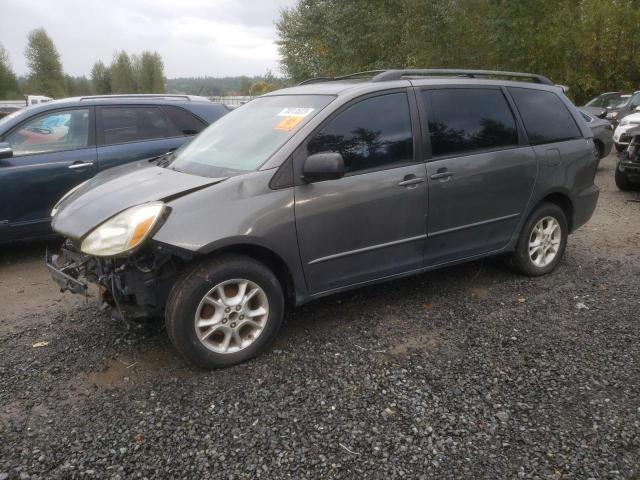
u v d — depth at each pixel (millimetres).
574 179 4801
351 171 3615
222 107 6977
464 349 3490
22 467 2439
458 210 4105
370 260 3781
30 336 3799
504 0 16234
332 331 3783
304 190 3408
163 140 6309
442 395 2969
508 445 2559
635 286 4566
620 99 15781
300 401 2926
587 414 2785
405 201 3799
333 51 20141
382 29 18062
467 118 4176
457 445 2562
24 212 5547
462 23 17078
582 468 2400
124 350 3549
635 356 3369
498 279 4762
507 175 4305
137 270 3090
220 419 2775
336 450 2535
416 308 4160
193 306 3104
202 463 2457
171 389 3066
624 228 6637
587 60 20375
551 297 4344
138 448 2564
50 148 5734
